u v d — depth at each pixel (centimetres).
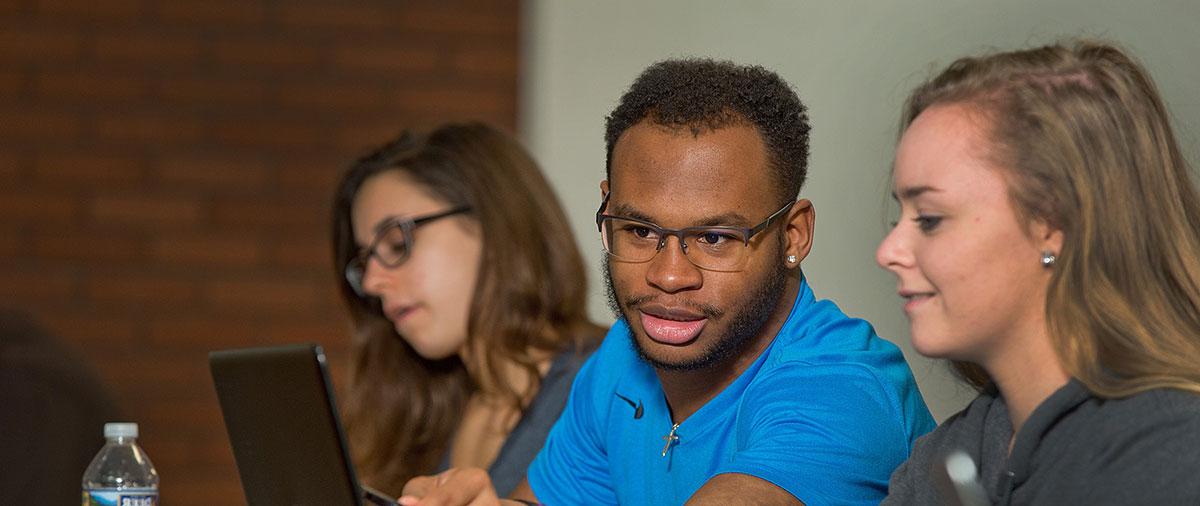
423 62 868
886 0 726
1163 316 244
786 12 760
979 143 247
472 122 507
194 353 858
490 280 482
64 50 866
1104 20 677
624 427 353
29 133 862
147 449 847
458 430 482
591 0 820
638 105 308
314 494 298
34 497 416
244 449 307
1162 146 253
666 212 299
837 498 291
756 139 301
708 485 293
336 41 870
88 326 855
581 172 822
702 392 327
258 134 869
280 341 862
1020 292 247
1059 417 246
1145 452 233
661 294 302
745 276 301
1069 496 240
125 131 866
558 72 827
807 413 299
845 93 725
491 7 867
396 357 508
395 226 486
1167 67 663
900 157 256
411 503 319
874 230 700
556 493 379
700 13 792
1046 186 243
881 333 689
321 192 867
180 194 866
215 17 870
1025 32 694
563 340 479
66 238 859
